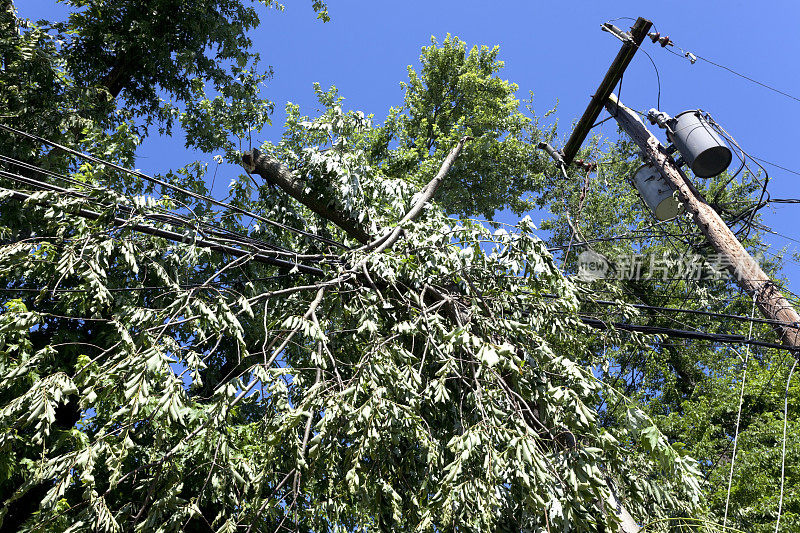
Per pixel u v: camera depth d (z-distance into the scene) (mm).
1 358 4367
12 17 9258
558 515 3633
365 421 3656
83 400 3521
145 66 13172
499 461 3658
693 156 7039
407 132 17406
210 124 13453
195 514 3660
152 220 4957
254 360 6898
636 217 15703
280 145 13117
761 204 7375
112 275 6082
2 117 8117
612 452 4102
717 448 13117
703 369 14016
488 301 5266
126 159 8898
